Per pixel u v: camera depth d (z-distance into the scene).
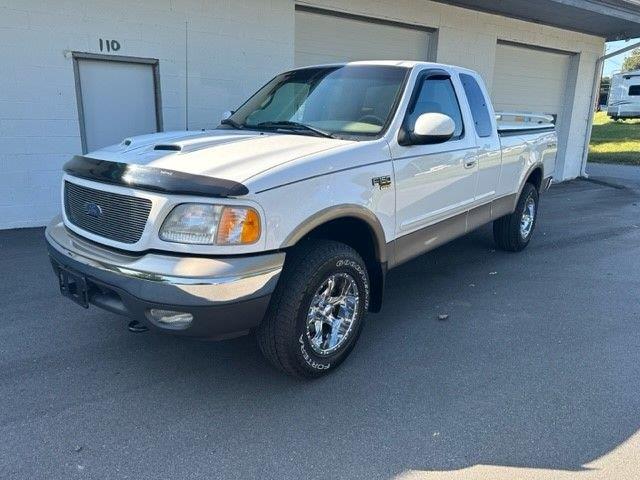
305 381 3.39
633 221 8.62
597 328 4.31
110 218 3.04
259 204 2.82
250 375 3.46
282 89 4.69
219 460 2.66
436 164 4.18
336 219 3.35
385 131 3.77
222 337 2.90
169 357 3.67
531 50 12.45
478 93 5.13
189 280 2.69
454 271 5.75
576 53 13.25
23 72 6.59
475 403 3.19
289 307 3.06
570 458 2.71
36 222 7.07
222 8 7.71
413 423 2.99
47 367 3.50
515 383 3.43
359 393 3.28
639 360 3.77
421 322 4.36
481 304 4.79
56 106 6.87
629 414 3.11
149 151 3.31
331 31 9.10
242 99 8.21
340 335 3.47
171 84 7.58
